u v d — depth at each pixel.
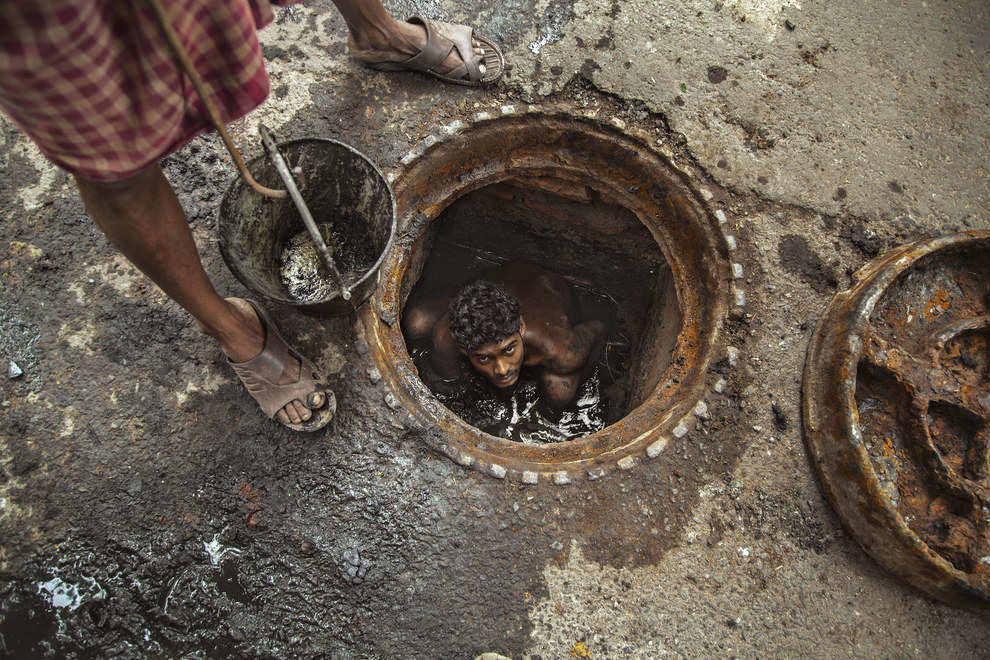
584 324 2.86
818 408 1.82
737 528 1.82
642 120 2.16
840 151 2.15
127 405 1.85
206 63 1.12
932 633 1.75
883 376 1.76
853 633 1.75
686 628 1.74
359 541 1.78
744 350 1.97
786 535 1.81
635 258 2.84
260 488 1.81
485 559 1.78
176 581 1.75
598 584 1.77
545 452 1.97
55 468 1.80
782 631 1.74
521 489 1.85
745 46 2.23
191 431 1.84
